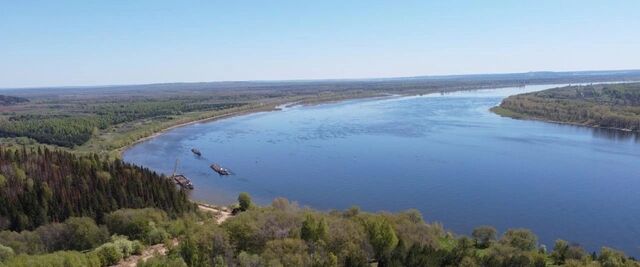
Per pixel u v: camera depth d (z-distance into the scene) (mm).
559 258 94125
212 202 147125
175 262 73750
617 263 87750
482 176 168875
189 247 78375
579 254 94312
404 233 91688
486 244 101438
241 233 84750
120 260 87312
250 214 93938
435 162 189250
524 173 171875
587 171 173000
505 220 129750
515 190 153375
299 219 90688
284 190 158750
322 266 72375
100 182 123688
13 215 106312
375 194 152125
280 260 73250
